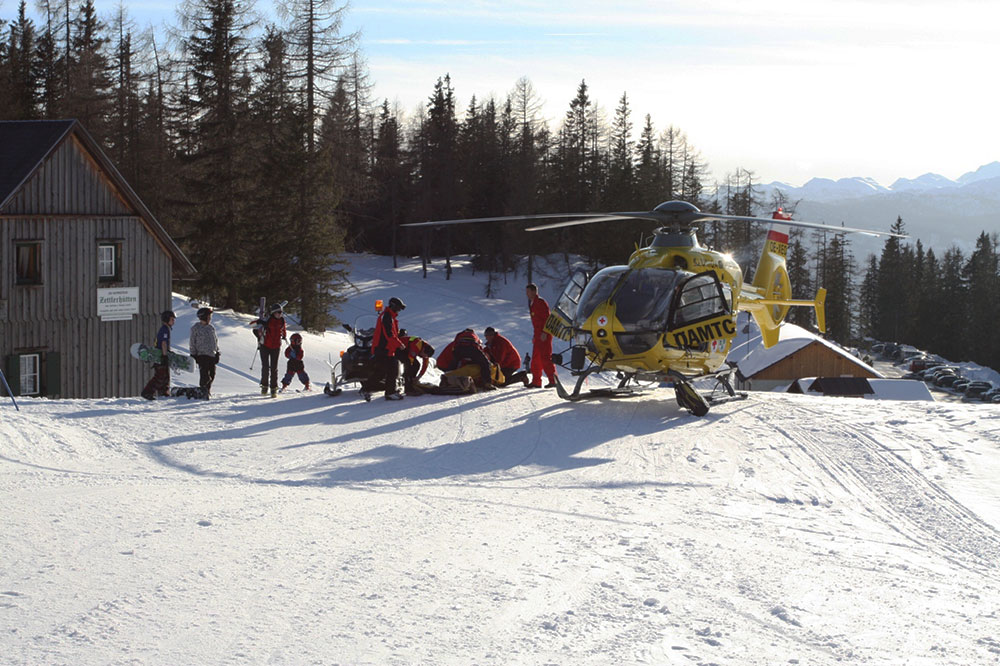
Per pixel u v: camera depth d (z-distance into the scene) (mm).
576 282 15883
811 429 13359
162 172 60219
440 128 89250
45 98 65688
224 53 48250
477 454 11547
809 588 6207
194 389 16062
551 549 6988
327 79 51750
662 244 15266
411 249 91375
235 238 47750
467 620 5148
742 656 4754
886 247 131375
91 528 6992
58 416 12773
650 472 10703
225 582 5688
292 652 4508
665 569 6512
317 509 8180
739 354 49250
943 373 81562
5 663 4164
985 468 10953
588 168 91500
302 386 30250
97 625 4770
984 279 120812
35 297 26094
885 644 5086
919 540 8039
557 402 15469
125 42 71375
